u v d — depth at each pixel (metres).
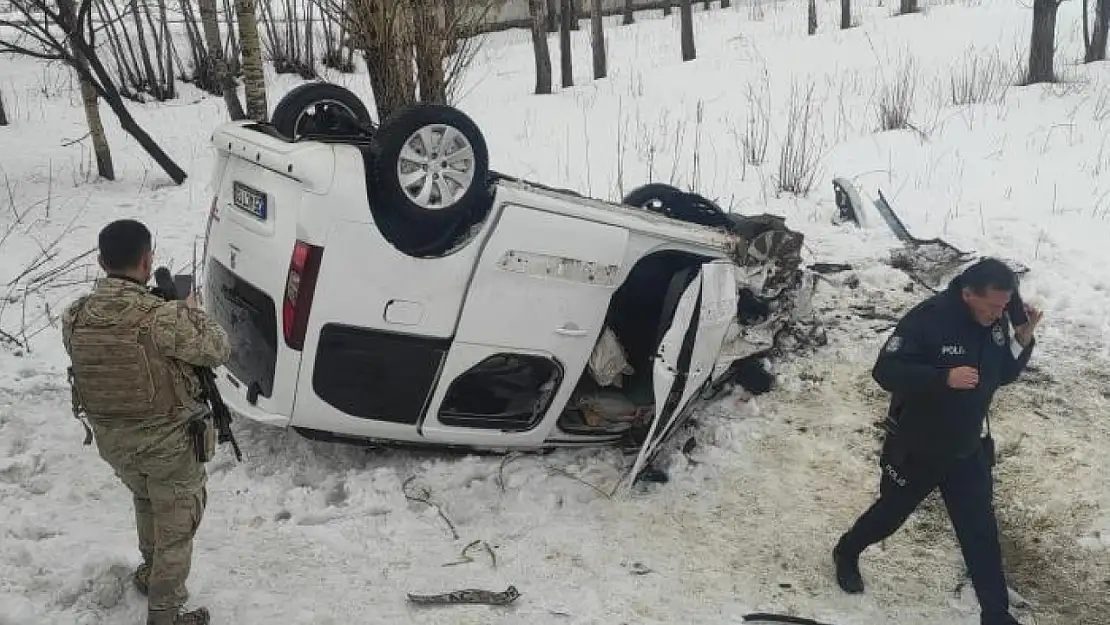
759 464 5.25
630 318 5.70
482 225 4.52
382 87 7.86
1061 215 8.81
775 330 5.96
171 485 3.43
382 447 5.09
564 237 4.69
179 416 3.37
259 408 4.56
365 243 4.26
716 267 4.96
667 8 31.16
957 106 13.61
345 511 4.62
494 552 4.37
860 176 10.58
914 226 8.85
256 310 4.48
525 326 4.71
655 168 11.45
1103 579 4.32
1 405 5.57
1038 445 5.40
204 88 19.11
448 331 4.55
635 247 5.03
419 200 4.31
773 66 17.98
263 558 4.19
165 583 3.47
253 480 4.85
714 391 5.86
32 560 4.01
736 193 10.31
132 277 3.37
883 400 5.88
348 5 7.81
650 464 5.05
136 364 3.24
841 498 4.95
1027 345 3.78
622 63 21.39
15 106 15.52
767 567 4.37
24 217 9.45
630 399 5.42
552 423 5.06
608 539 4.53
